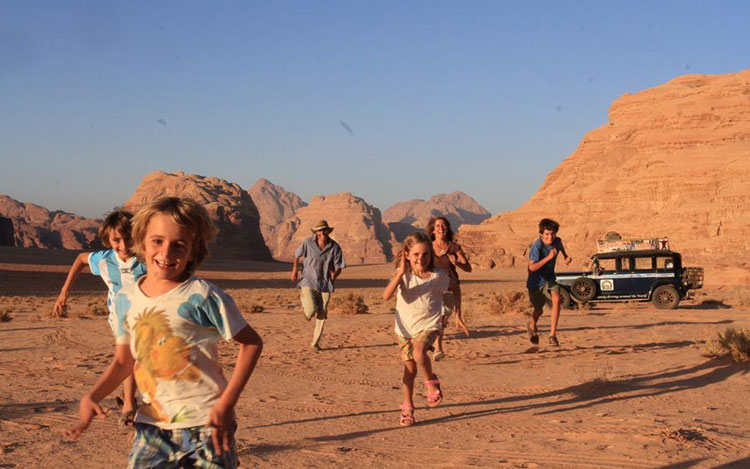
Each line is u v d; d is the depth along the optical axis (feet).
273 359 39.17
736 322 58.54
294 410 25.26
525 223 602.03
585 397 26.86
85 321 71.26
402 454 19.13
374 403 26.45
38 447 19.92
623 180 559.38
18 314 88.28
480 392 28.35
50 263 382.63
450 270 34.06
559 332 51.39
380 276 364.17
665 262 80.94
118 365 11.27
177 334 10.69
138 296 10.99
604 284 81.00
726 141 537.24
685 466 17.28
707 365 33.63
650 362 35.37
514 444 19.89
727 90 576.61
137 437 10.85
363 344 46.24
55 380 32.32
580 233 521.65
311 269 42.73
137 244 11.03
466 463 18.07
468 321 62.34
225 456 10.61
